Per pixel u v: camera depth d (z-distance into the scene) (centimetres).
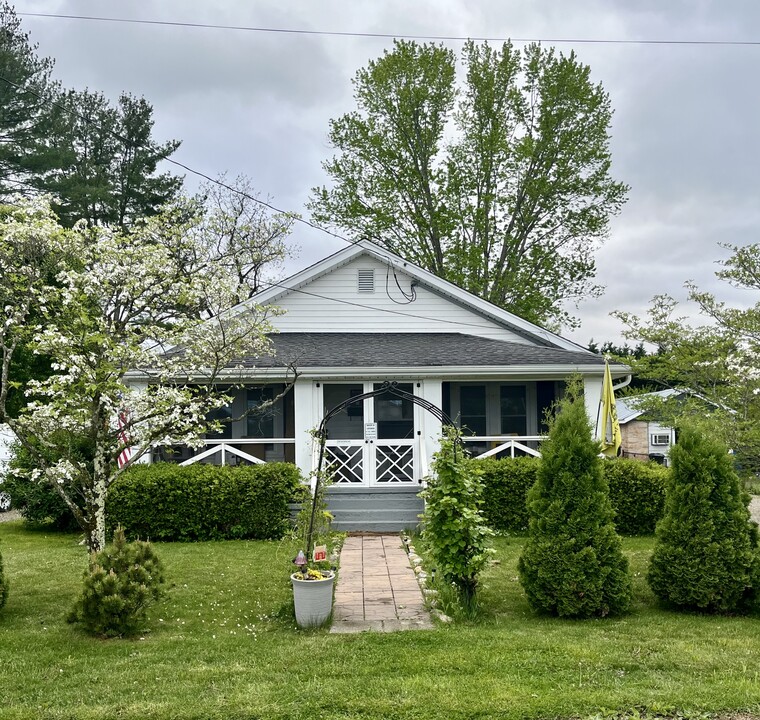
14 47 2314
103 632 667
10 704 502
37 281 772
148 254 851
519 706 483
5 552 1106
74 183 2356
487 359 1385
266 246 2192
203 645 638
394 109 2708
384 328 1659
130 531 1192
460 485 748
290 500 1228
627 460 1270
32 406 727
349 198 2730
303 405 1366
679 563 746
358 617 734
